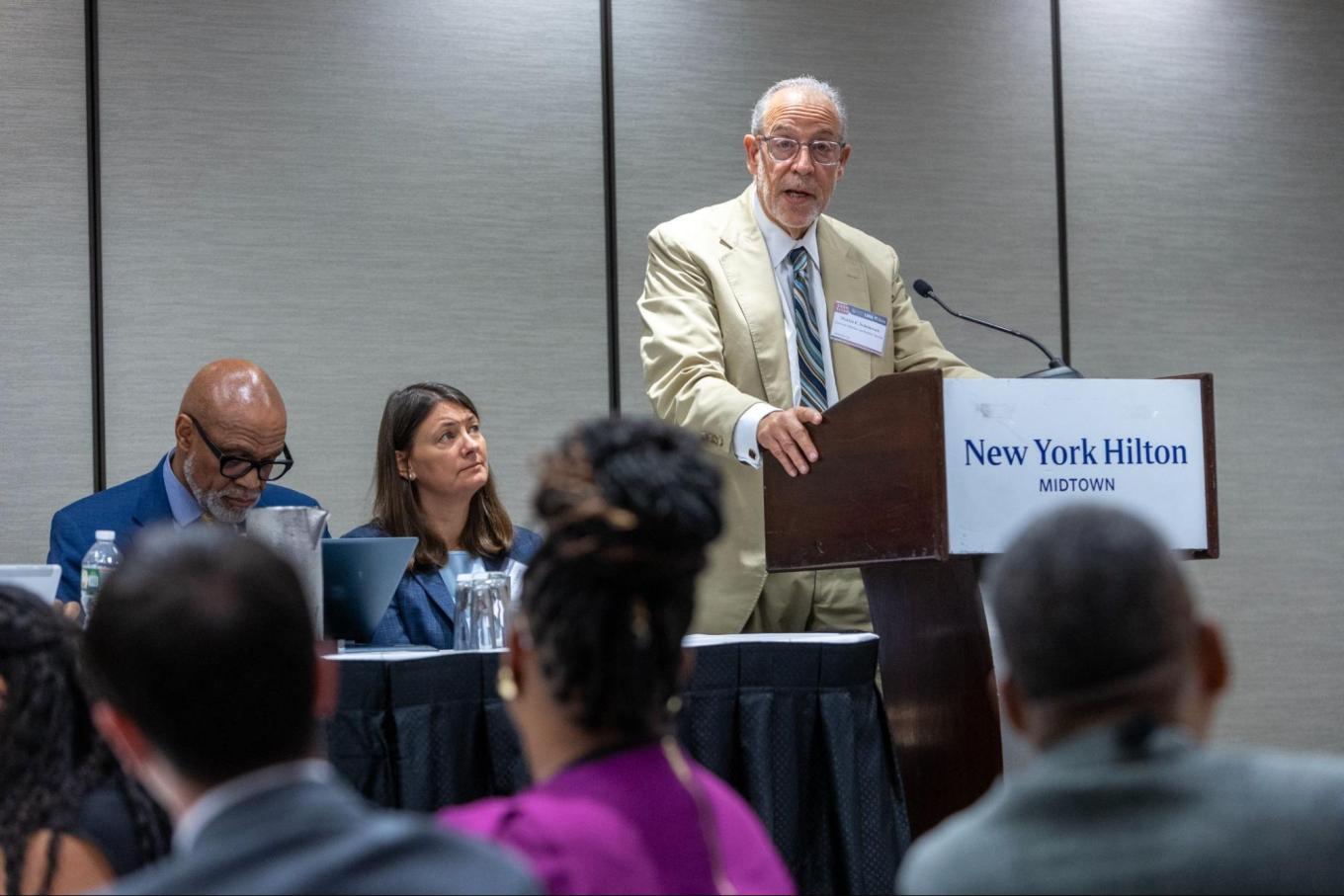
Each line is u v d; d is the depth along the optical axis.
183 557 1.49
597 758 1.80
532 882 1.40
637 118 6.95
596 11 6.92
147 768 1.52
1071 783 1.56
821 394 4.82
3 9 6.25
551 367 6.80
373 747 3.46
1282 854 1.49
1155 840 1.52
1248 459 7.56
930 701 3.81
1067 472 3.54
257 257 6.48
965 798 3.71
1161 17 7.56
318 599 3.69
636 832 1.72
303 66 6.56
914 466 3.50
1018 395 3.52
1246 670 7.50
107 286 6.32
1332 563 7.64
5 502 6.18
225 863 1.36
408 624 4.67
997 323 7.26
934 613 3.80
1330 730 7.59
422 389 4.93
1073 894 1.52
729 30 7.06
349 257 6.58
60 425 6.25
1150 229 7.48
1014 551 1.65
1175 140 7.54
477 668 3.63
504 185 6.78
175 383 6.38
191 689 1.44
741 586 4.65
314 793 1.44
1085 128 7.42
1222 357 7.54
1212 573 7.49
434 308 6.68
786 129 4.83
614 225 6.90
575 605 1.78
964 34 7.31
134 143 6.37
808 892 3.77
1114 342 7.39
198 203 6.43
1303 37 7.76
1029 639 1.60
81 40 6.33
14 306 6.22
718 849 1.78
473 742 3.62
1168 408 3.62
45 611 2.57
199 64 6.45
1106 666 1.57
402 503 4.84
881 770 3.86
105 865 2.45
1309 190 7.73
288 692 1.48
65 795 2.45
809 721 3.79
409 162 6.67
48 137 6.28
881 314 4.98
